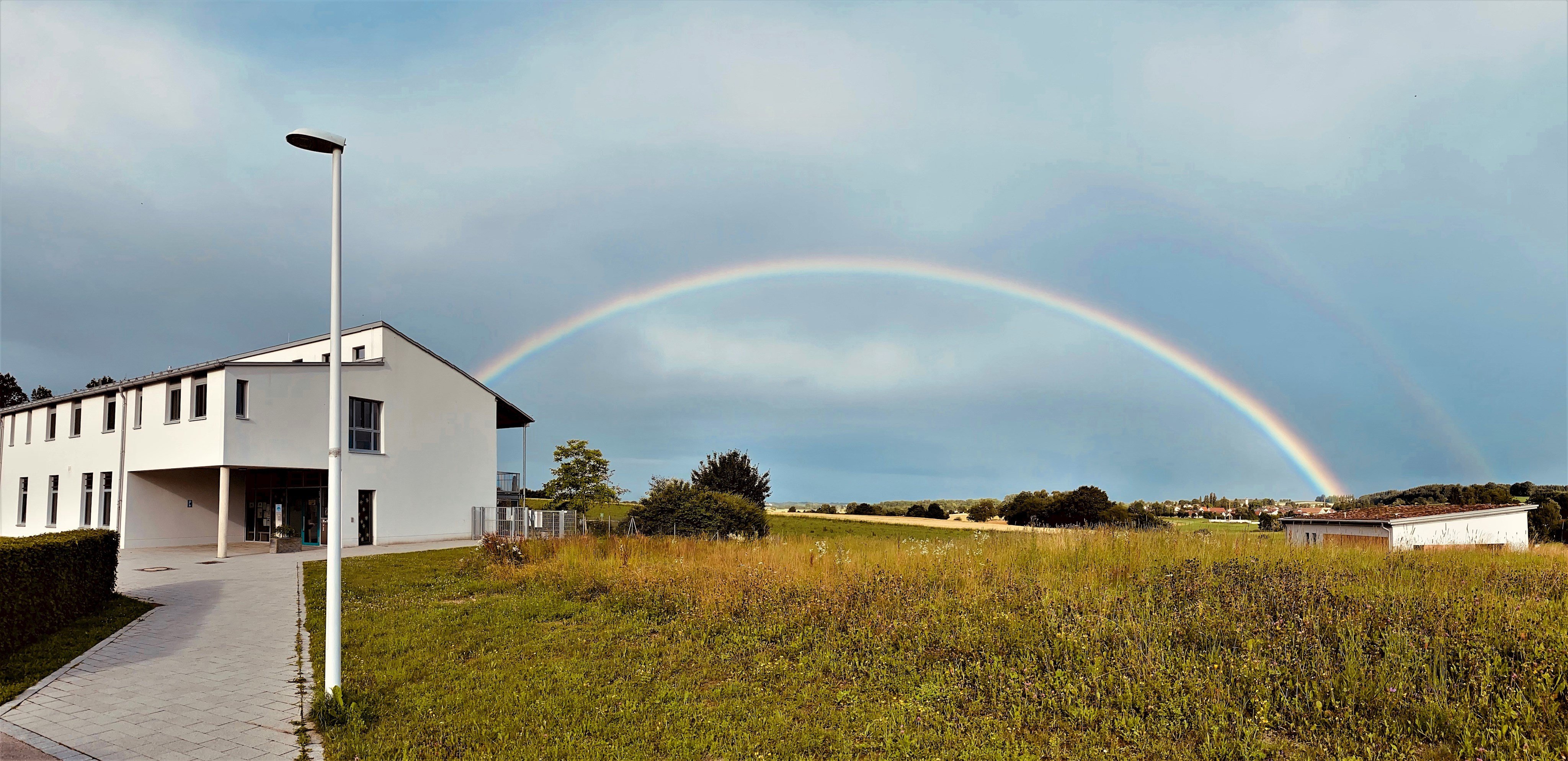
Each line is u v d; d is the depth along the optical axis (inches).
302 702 331.0
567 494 1578.5
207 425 1105.4
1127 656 302.8
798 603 451.5
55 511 1384.1
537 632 454.9
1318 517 1209.4
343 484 1251.2
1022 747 251.6
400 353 1364.4
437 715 301.0
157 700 335.9
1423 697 247.1
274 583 735.7
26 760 264.2
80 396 1325.0
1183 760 232.2
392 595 627.5
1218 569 448.8
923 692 307.0
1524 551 644.1
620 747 265.9
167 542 1253.7
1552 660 259.0
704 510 1310.3
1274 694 267.9
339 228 337.4
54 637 457.4
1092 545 597.9
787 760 251.1
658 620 481.1
